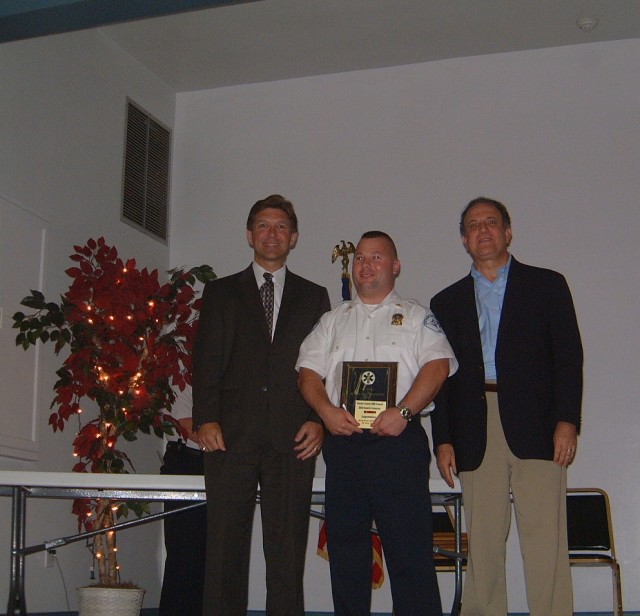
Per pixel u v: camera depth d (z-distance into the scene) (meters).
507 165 6.05
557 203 5.93
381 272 2.94
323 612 5.66
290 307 3.17
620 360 5.66
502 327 2.96
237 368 3.08
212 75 6.54
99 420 4.76
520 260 5.89
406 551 2.71
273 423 3.01
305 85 6.54
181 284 4.89
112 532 4.32
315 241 6.28
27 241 4.91
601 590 5.42
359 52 6.22
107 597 3.87
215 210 6.54
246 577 3.00
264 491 2.99
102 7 3.71
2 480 3.41
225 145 6.62
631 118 5.93
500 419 2.89
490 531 2.85
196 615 4.24
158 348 4.70
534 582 2.78
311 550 5.76
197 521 4.30
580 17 5.77
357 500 2.78
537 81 6.11
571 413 2.84
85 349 4.59
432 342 2.85
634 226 5.80
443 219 6.09
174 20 5.79
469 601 2.84
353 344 2.90
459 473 2.95
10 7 3.75
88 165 5.59
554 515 2.80
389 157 6.27
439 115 6.24
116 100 5.98
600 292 5.76
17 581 3.63
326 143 6.42
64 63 5.43
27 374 4.82
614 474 5.54
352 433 2.77
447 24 5.86
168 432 4.74
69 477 3.43
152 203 6.35
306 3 5.62
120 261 4.92
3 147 4.79
